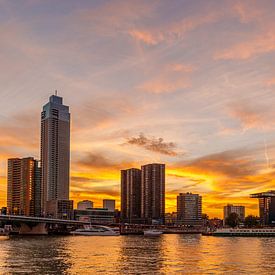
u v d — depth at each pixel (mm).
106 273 103000
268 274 102250
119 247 191125
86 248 182750
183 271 106438
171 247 191125
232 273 103438
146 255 147875
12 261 126938
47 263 122062
